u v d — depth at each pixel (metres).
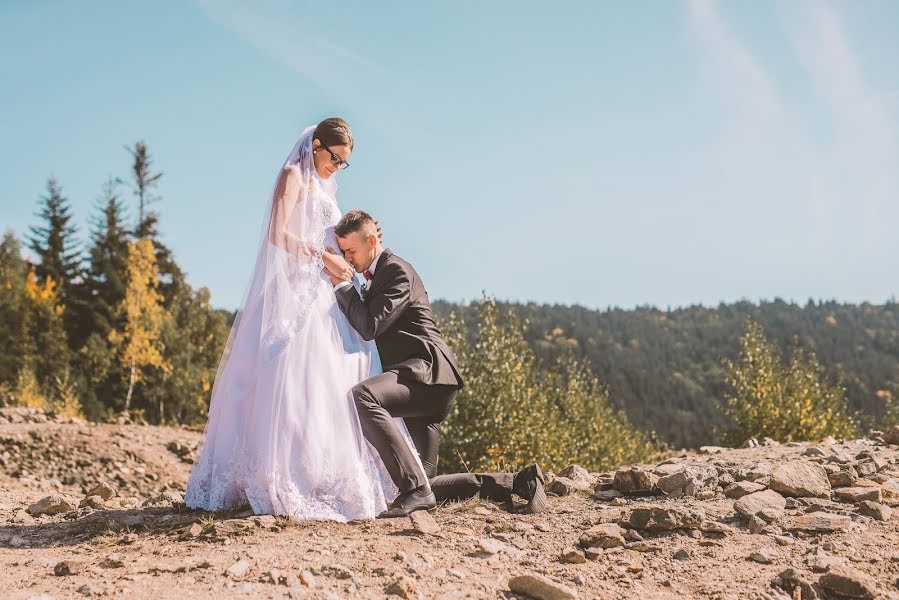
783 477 4.28
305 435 3.89
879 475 4.59
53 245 49.81
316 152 4.29
